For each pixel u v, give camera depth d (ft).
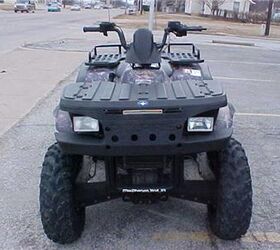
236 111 23.45
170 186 9.18
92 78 10.89
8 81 30.32
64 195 9.40
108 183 9.24
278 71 41.24
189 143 8.30
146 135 8.13
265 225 11.19
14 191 13.14
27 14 163.63
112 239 10.50
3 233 10.79
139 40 10.78
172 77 10.82
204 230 10.90
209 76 11.53
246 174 9.43
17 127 19.63
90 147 8.35
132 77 9.85
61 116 9.05
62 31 87.04
